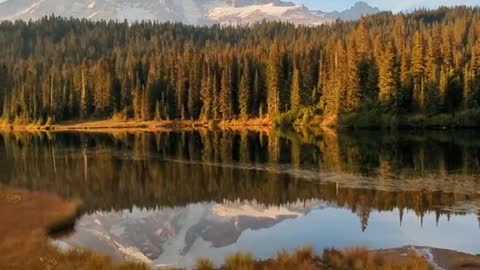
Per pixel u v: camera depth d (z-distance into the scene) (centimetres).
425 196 3656
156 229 3092
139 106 14088
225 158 6394
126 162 6359
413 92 10075
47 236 2892
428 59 10325
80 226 3197
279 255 2231
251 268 2031
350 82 10381
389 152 6184
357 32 14562
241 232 2942
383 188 3991
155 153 7262
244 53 14812
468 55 11981
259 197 3947
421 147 6619
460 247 2498
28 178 5203
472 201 3469
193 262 2438
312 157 6084
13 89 15425
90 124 14212
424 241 2602
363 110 10106
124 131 12238
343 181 4381
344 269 2030
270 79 12419
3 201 3669
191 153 7112
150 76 14512
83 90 14825
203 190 4369
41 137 10981
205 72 13588
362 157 5850
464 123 9281
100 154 7312
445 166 4947
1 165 6281
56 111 14850
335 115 10588
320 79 11938
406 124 9631
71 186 4709
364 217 3133
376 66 10625
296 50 14025
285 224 3073
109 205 3856
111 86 14888
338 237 2720
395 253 2319
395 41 14038
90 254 2302
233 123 12625
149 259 2519
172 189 4484
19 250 2384
